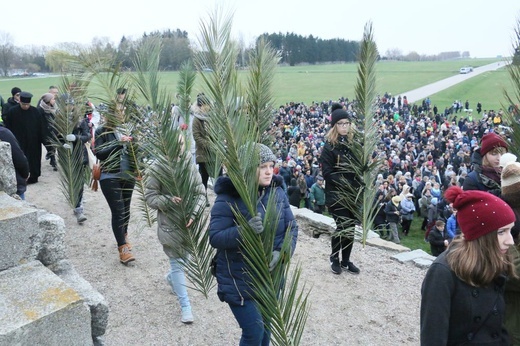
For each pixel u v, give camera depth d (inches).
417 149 975.0
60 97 224.4
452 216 377.7
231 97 88.6
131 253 201.9
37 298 84.2
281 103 2241.6
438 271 80.0
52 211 271.4
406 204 501.7
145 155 167.0
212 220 107.5
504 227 77.0
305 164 641.6
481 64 5305.1
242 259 107.6
